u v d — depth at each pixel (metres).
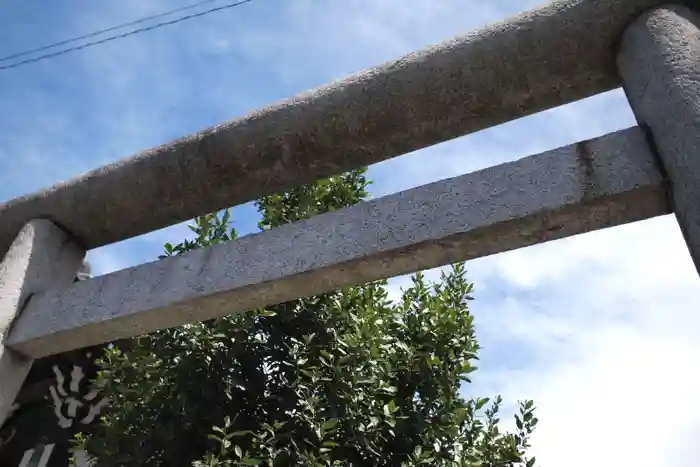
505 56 1.78
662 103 1.45
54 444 5.12
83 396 5.29
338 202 4.58
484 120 1.90
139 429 3.72
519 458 3.99
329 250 1.76
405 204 1.75
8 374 2.04
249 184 2.12
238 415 3.70
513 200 1.60
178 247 4.10
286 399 3.71
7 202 2.38
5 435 5.23
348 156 2.03
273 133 2.02
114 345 4.64
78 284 2.11
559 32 1.73
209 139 2.09
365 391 3.88
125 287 2.00
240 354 3.87
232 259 1.89
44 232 2.26
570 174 1.58
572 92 1.81
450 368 4.25
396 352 4.19
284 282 1.78
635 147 1.54
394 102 1.90
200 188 2.13
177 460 3.59
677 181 1.36
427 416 4.06
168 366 3.80
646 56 1.55
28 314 2.09
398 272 1.75
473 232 1.61
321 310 4.08
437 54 1.87
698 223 1.27
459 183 1.71
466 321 4.41
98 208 2.23
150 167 2.15
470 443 4.28
